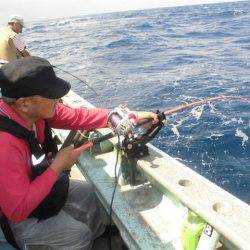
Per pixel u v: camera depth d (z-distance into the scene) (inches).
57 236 70.8
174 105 315.6
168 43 749.9
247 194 178.7
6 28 206.1
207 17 1432.1
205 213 54.0
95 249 83.3
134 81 419.8
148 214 71.7
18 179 56.7
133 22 1530.5
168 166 71.1
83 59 625.6
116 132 71.0
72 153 65.2
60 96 57.7
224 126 251.0
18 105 57.6
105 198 78.0
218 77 401.4
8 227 66.4
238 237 48.3
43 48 863.1
